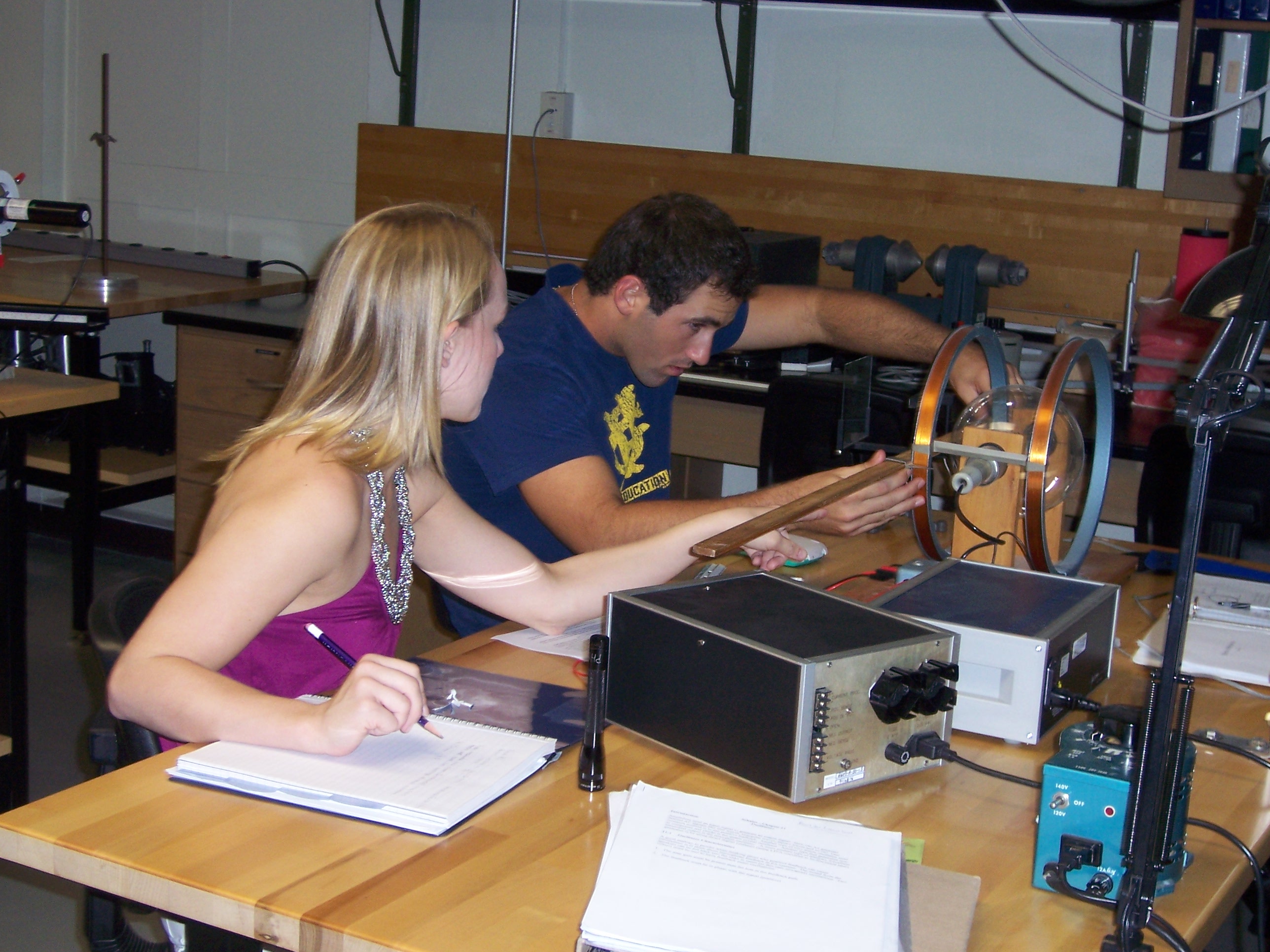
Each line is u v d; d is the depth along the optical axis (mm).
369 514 1307
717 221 1749
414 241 1238
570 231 3510
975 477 1464
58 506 4188
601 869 914
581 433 1770
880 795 1122
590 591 1525
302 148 3875
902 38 3096
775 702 1070
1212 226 2828
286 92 3857
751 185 3273
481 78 3596
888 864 936
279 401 1298
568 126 3498
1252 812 1115
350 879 930
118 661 1142
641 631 1184
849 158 3213
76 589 3326
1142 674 1426
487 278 1289
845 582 1638
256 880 921
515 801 1068
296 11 3793
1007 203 3021
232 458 1293
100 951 1312
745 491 3457
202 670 1125
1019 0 2746
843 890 898
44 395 2180
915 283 3146
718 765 1126
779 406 2486
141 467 3381
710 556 1208
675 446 2879
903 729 1137
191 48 3963
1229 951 1946
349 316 1238
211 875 924
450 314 1239
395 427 1240
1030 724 1215
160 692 1110
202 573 1157
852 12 3131
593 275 1823
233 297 3352
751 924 852
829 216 3205
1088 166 2973
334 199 3863
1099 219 2938
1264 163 1376
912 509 1562
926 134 3121
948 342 1541
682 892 888
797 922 857
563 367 1801
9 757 2213
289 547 1169
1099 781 946
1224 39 2625
